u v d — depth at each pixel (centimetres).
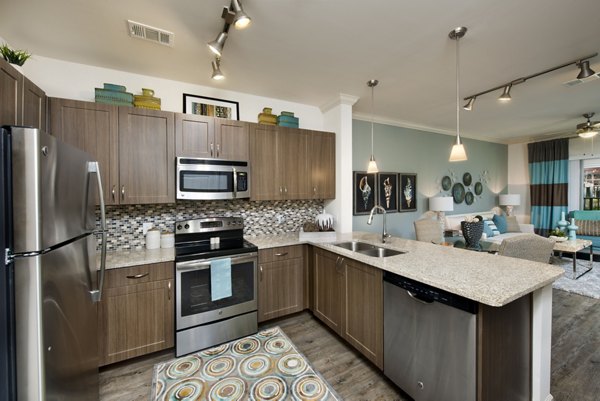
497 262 176
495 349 129
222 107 288
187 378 186
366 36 195
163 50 212
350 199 329
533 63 238
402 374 164
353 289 210
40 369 102
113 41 198
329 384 179
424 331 149
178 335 212
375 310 186
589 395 168
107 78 240
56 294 113
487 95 317
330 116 339
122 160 220
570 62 236
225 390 174
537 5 162
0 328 96
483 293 121
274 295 263
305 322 269
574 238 407
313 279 273
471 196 563
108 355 193
